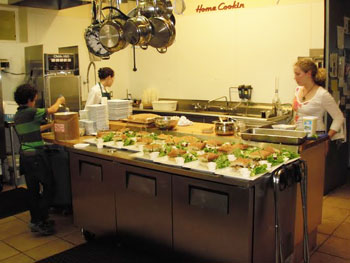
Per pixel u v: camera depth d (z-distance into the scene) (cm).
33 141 335
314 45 469
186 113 547
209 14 567
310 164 285
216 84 575
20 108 336
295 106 338
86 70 642
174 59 624
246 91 523
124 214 288
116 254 305
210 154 245
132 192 278
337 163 462
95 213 315
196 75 598
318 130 321
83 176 319
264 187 225
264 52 514
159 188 259
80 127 376
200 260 244
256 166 225
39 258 302
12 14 541
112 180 293
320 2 457
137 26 290
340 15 429
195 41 590
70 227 363
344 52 448
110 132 353
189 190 240
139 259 295
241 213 217
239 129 324
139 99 691
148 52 663
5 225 371
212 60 574
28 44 562
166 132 349
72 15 613
